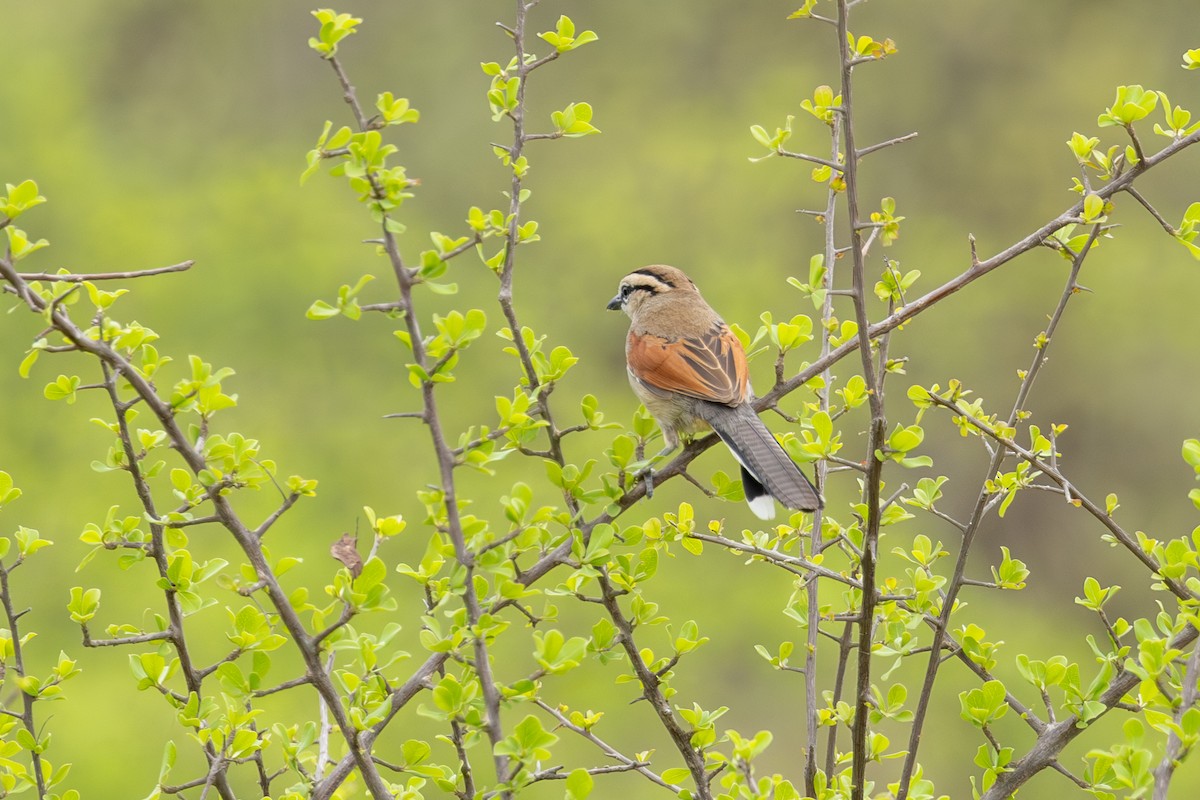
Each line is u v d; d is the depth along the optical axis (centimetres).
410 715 1390
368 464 1922
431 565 483
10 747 495
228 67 2577
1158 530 2305
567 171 2431
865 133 2559
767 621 1738
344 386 2025
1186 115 523
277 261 2114
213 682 939
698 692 1708
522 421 453
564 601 1579
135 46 2569
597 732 1497
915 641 550
